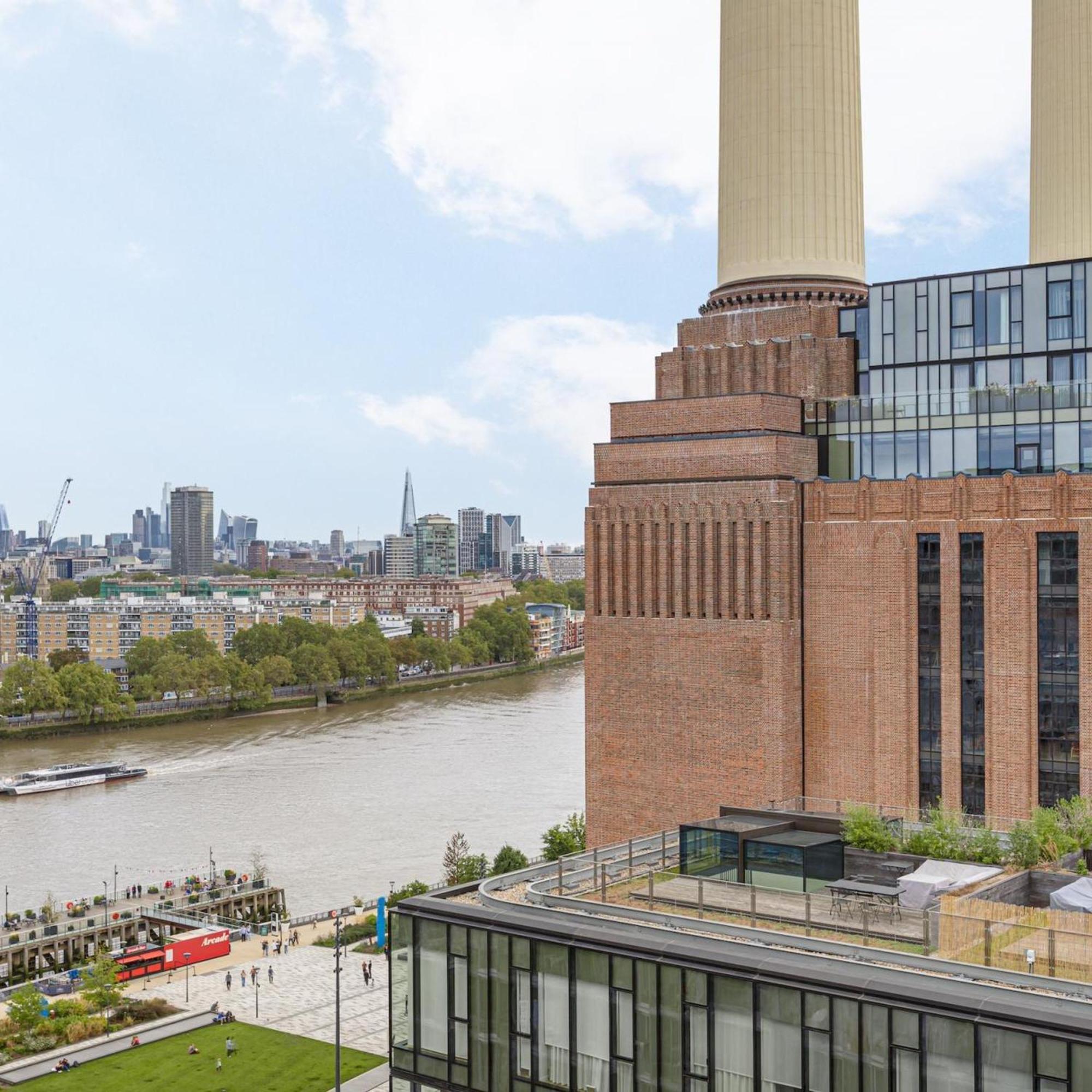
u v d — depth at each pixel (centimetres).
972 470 8431
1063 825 6506
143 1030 10812
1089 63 9769
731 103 9644
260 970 12600
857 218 9656
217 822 18325
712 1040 4881
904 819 7312
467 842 16288
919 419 8619
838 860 6200
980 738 8044
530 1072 5341
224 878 15425
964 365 8788
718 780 8700
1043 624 7838
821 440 8956
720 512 8688
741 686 8612
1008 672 7900
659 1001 5003
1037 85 10056
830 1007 4619
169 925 14125
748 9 9500
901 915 5138
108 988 11494
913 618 8281
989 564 7969
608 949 5112
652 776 8956
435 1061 5631
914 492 8250
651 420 9162
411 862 16012
